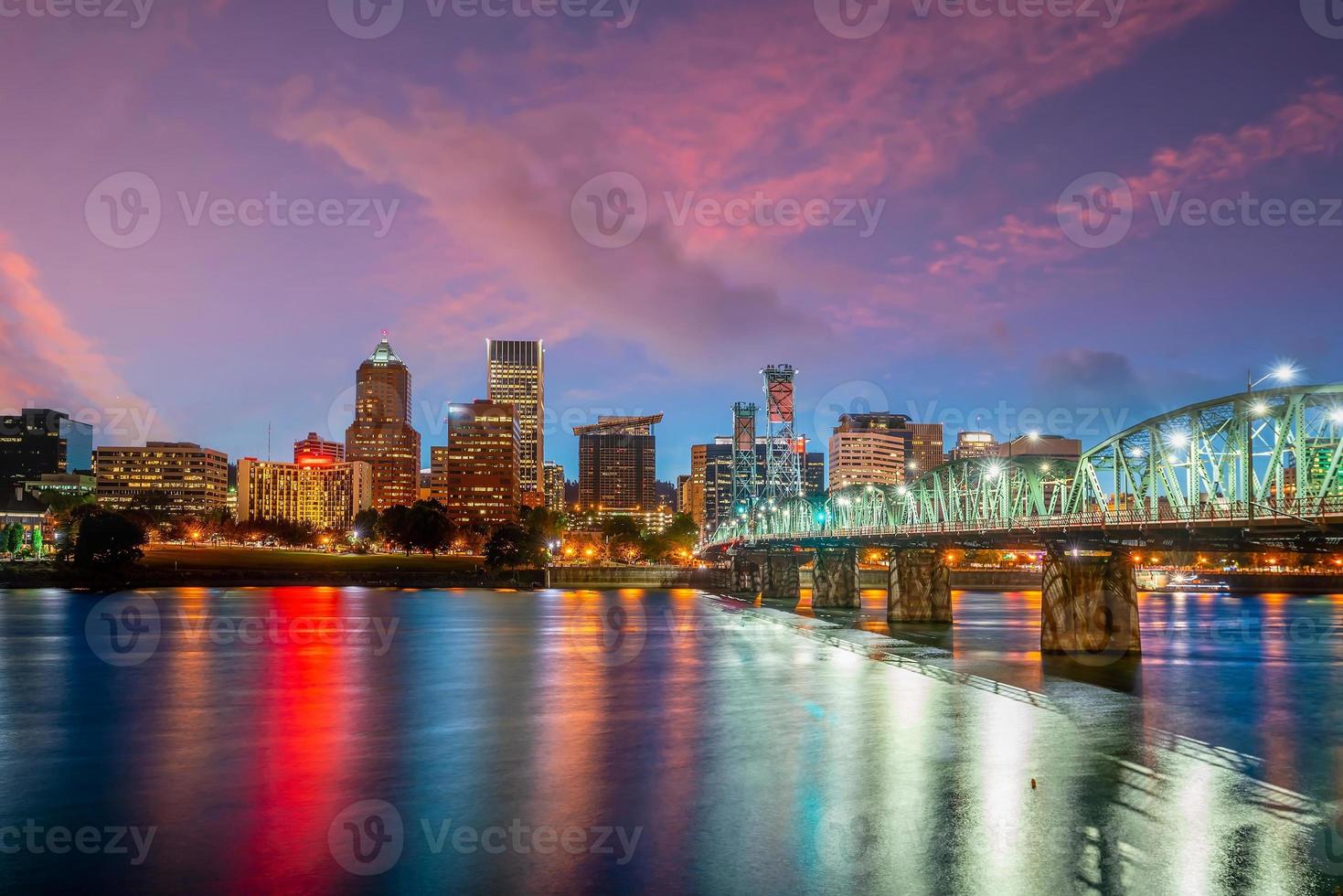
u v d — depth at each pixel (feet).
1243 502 239.30
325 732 189.67
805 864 115.03
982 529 359.05
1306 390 226.99
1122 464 295.69
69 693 240.12
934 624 457.27
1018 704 219.61
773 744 176.35
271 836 126.00
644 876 111.75
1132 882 109.19
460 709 216.54
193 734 188.14
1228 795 141.90
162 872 113.50
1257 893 106.01
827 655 322.14
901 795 142.82
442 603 586.86
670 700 226.99
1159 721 198.29
